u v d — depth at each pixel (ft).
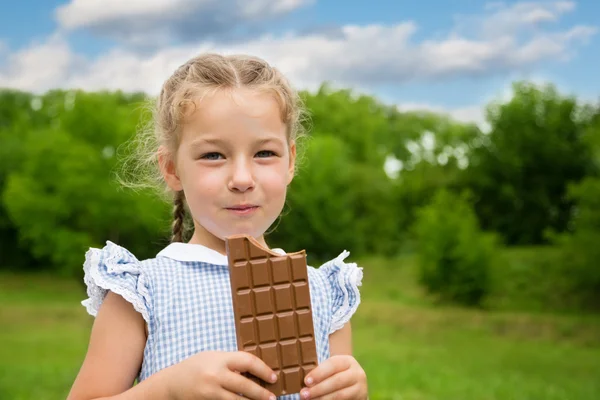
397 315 79.20
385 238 121.90
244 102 6.34
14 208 91.35
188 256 6.79
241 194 6.31
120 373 6.37
